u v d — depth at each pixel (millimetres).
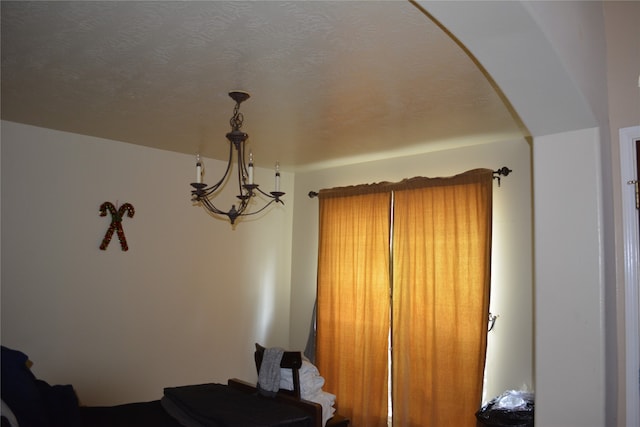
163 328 4664
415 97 3115
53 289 4055
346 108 3354
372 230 4797
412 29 2232
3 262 3838
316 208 5559
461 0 1475
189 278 4871
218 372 5031
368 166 5078
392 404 4449
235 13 2121
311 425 3344
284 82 2906
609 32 2342
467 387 3996
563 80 1786
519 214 4004
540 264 2041
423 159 4641
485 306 3957
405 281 4477
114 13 2146
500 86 1894
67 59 2648
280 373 3803
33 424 2859
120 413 3496
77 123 3904
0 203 3844
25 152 3963
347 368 4840
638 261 2191
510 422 3357
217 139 4297
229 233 5215
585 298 1936
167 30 2289
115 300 4383
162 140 4387
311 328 5281
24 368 3197
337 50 2463
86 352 4199
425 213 4410
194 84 2977
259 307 5430
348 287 4934
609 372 1985
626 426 2137
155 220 4664
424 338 4289
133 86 3039
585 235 1957
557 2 1710
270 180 5582
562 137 2041
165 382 4641
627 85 2268
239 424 2945
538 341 2020
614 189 2242
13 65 2742
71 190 4184
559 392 1960
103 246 4309
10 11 2135
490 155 4211
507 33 1603
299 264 5664
